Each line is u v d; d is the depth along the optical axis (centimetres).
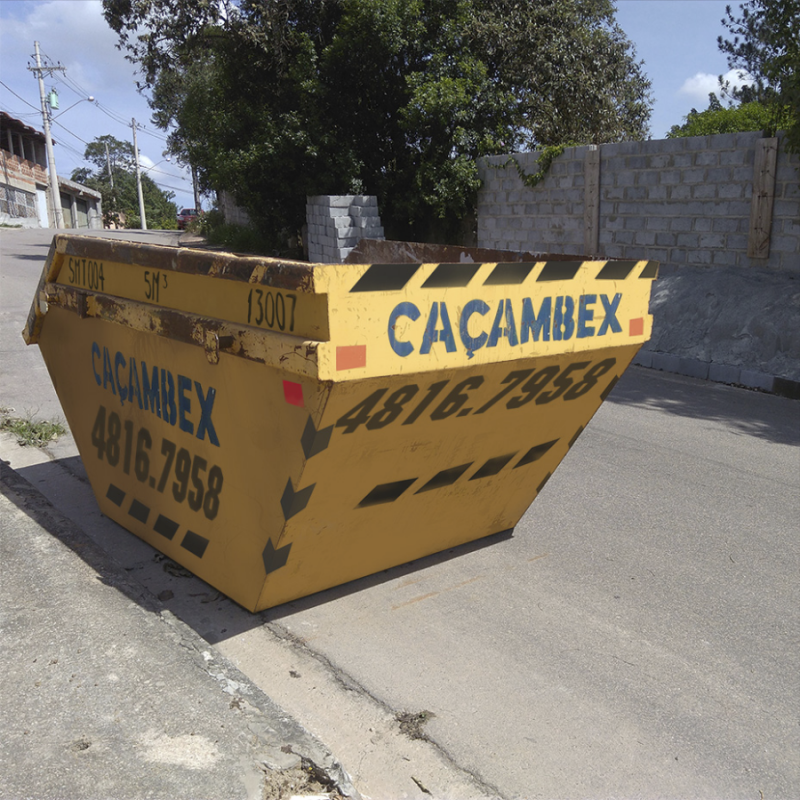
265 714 250
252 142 1683
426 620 342
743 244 1000
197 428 329
